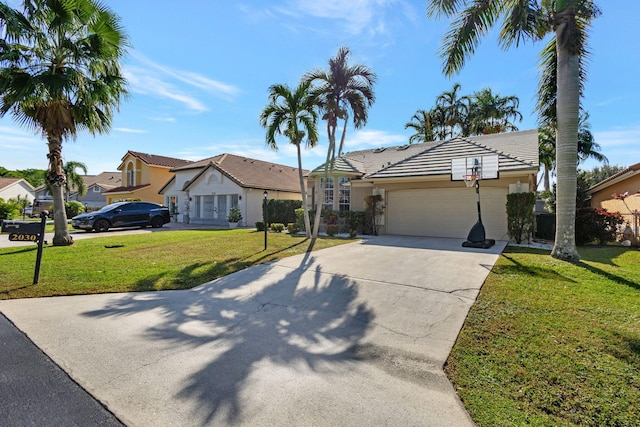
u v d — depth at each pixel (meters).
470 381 2.84
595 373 2.90
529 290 5.32
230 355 3.36
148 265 7.79
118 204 18.38
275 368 3.10
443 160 12.76
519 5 7.63
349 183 15.09
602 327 3.86
